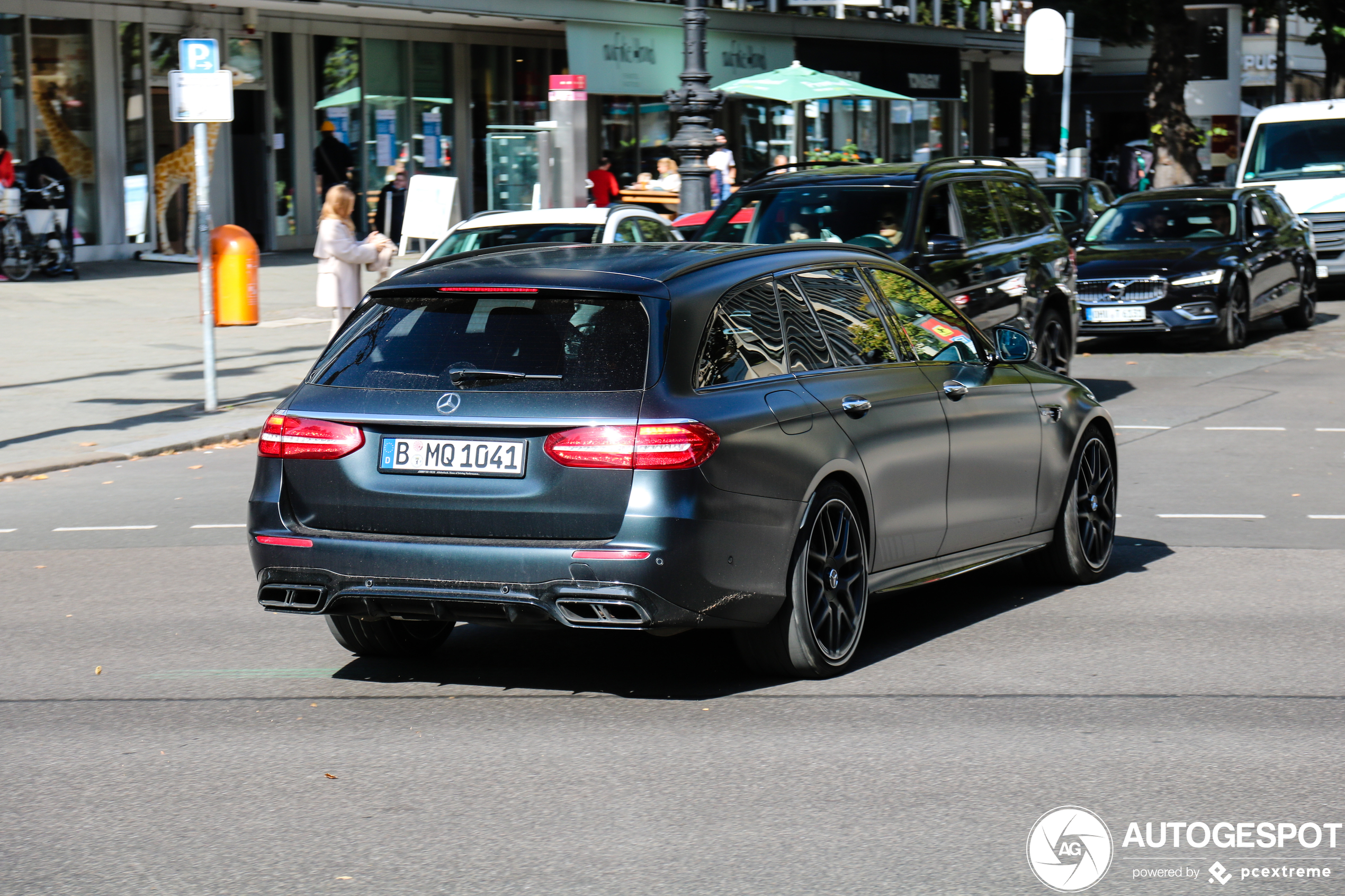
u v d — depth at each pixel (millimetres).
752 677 7043
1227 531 10398
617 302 6492
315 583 6520
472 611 6320
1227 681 6914
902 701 6637
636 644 7750
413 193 21734
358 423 6508
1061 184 28109
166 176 31016
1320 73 74438
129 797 5527
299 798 5500
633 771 5746
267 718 6520
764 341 6848
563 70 39156
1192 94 42375
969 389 7949
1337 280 28953
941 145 51250
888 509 7281
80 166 29422
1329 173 27344
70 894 4645
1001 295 14180
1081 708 6500
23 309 23578
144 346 20484
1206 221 21938
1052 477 8617
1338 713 6402
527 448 6277
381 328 6750
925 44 46750
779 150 42812
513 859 4883
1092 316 20875
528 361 6414
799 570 6738
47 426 15008
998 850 4934
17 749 6113
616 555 6133
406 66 35312
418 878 4742
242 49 32125
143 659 7527
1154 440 14148
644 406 6227
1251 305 21422
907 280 8133
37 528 11086
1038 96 60094
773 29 40812
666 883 4680
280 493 6645
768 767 5770
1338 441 13953
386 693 6887
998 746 6004
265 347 20469
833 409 6977
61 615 8500
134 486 12656
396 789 5578
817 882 4680
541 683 7023
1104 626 7953
